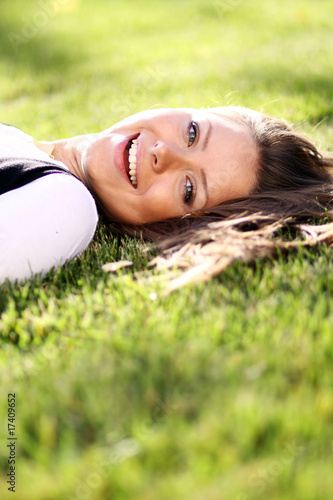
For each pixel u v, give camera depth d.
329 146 2.85
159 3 9.80
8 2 9.32
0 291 1.50
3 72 5.50
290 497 0.88
